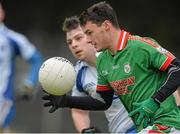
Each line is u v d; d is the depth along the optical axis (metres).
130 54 15.30
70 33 19.27
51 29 59.09
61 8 60.53
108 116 19.61
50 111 16.06
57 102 16.05
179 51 60.28
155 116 15.38
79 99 16.47
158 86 15.26
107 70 15.80
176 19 62.19
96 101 16.55
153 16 61.97
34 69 27.91
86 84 19.72
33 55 27.95
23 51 27.89
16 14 59.47
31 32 57.38
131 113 14.83
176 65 14.85
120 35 15.55
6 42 27.58
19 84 44.97
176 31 61.72
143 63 15.20
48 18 59.78
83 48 19.12
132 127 19.17
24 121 43.06
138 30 61.62
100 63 15.95
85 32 15.66
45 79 15.82
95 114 39.50
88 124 21.06
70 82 15.95
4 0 59.34
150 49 15.09
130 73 15.35
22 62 45.38
